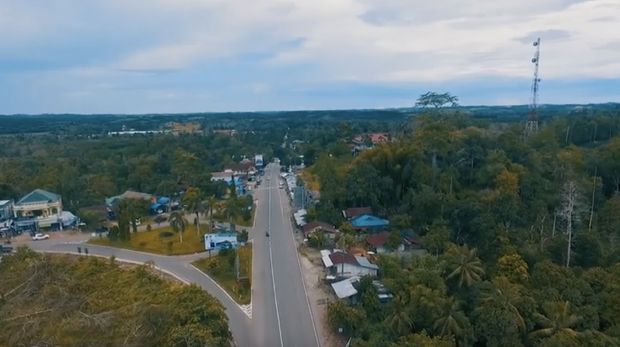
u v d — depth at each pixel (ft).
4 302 192.24
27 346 162.20
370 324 162.20
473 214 232.73
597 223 244.42
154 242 274.77
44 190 339.98
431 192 258.98
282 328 174.09
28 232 303.07
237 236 266.98
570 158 294.25
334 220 289.74
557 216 243.40
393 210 295.69
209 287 211.20
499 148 301.84
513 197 240.94
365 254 236.63
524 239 221.87
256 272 227.81
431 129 313.94
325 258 225.76
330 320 169.48
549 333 149.48
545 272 182.50
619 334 148.46
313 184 412.36
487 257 217.97
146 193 406.21
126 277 213.87
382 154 307.99
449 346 137.90
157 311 160.45
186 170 428.56
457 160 296.71
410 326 154.51
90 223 314.55
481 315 155.33
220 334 153.79
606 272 184.75
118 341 158.20
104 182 398.83
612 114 465.06
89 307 185.88
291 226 310.86
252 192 434.71
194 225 311.88
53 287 200.23
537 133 359.46
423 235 253.44
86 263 231.30
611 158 286.46
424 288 164.25
